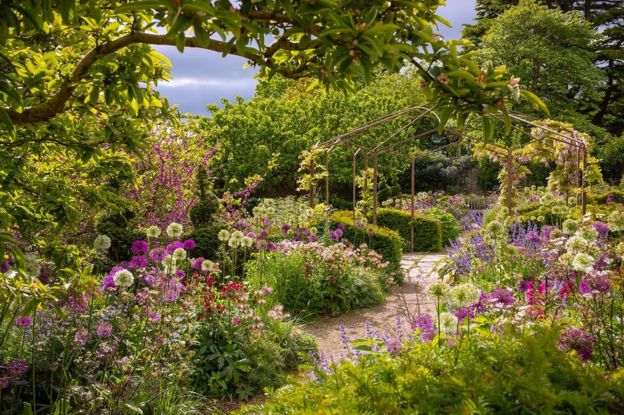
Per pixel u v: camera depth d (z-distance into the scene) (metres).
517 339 2.06
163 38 2.42
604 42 30.00
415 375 1.74
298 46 2.38
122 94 2.85
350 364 1.87
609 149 23.66
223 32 1.82
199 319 4.69
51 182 3.32
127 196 8.44
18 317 3.53
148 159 8.75
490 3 32.78
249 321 4.82
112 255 6.78
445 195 23.14
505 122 2.24
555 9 28.36
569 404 1.55
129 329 3.93
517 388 1.54
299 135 18.38
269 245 7.02
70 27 2.80
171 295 4.06
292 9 2.00
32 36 2.90
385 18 2.23
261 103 19.59
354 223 9.79
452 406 1.55
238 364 4.46
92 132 3.33
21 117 2.60
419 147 26.17
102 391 3.19
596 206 9.63
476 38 31.02
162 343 3.76
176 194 9.27
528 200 15.17
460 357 2.05
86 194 3.51
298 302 6.82
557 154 11.07
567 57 25.20
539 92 25.81
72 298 3.49
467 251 6.94
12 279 2.79
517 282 5.03
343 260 7.36
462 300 2.63
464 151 26.28
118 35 2.88
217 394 4.34
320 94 20.25
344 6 2.16
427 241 13.35
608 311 2.94
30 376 3.52
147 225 8.54
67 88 2.60
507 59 25.94
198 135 10.66
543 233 5.41
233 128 17.81
